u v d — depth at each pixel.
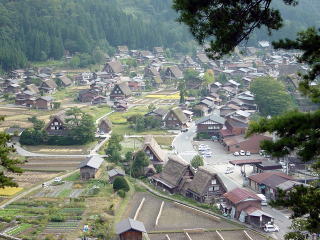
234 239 37.03
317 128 12.48
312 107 86.56
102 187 48.88
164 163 56.75
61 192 47.38
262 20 14.46
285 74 110.44
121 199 45.34
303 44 13.70
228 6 14.04
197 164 54.91
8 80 111.75
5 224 38.62
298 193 14.62
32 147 66.94
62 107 94.56
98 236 35.88
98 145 67.31
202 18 14.31
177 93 110.56
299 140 12.77
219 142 70.50
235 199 41.25
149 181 52.38
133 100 102.69
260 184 47.25
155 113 80.56
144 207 44.59
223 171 55.66
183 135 74.44
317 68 14.49
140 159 54.00
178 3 14.14
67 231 36.97
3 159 19.09
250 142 63.84
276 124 12.43
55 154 63.00
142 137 72.12
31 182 51.19
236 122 70.69
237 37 14.49
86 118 68.75
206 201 45.25
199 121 72.75
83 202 43.97
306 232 28.23
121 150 62.56
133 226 34.59
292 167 52.19
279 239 36.72
